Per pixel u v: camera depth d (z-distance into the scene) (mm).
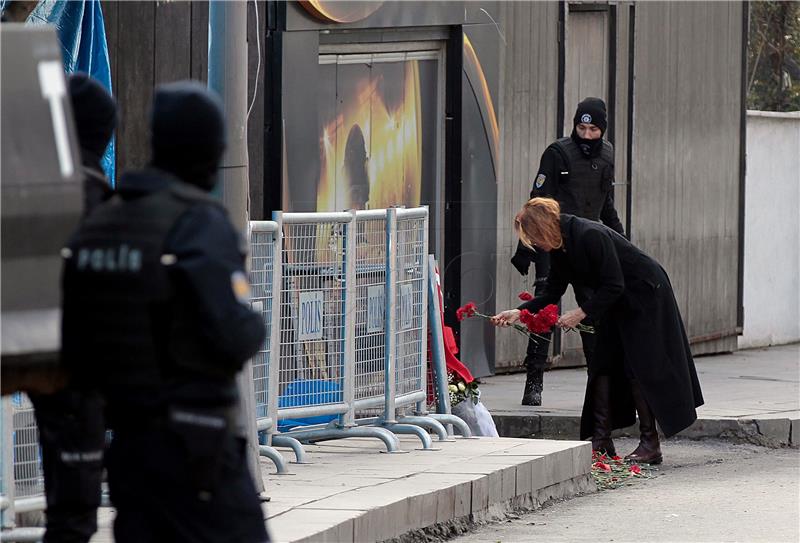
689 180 45219
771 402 35656
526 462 24844
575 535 22281
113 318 11828
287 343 25031
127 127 30969
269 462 24922
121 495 11961
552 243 27234
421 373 28172
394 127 35688
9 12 21797
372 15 34000
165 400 11750
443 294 37188
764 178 49656
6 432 18484
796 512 24219
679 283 45062
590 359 29328
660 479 27984
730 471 28969
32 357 11734
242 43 20750
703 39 45531
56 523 15211
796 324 51375
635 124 42719
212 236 11797
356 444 26984
